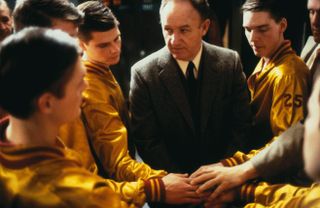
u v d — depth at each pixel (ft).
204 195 4.60
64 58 2.73
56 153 2.88
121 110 4.82
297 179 4.33
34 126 2.87
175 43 4.75
